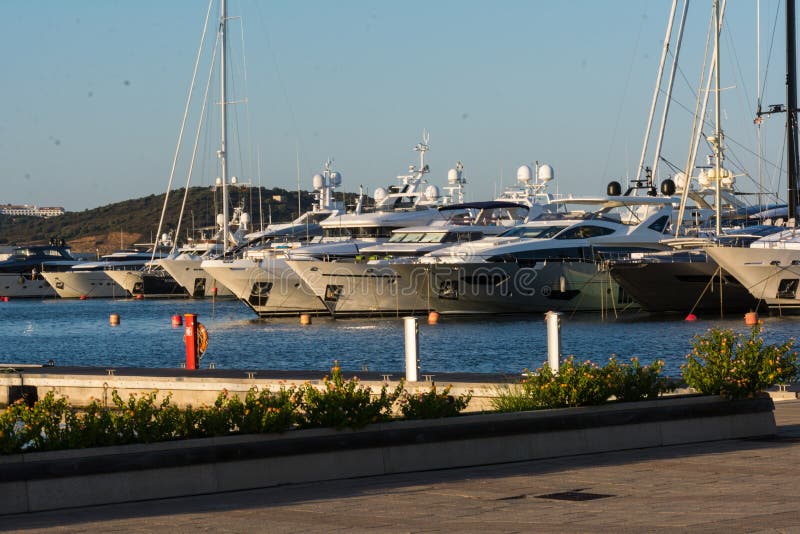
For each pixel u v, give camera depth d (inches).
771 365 703.7
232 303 4352.9
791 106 2669.8
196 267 4439.0
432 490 532.7
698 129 2664.9
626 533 414.6
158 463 531.5
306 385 600.7
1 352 2348.7
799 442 674.8
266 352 2112.5
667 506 471.2
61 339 2699.3
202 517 474.0
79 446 528.4
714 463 595.2
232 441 554.3
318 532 433.4
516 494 515.5
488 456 618.2
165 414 551.5
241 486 551.5
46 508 505.0
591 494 509.7
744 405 703.7
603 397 667.4
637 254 2544.3
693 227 3019.2
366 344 2207.2
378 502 502.0
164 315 3651.6
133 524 461.7
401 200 3636.8
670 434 677.3
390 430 592.4
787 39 2664.9
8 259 5659.5
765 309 2704.2
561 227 2770.7
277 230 3791.8
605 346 2052.2
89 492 515.5
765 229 2694.4
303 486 557.9
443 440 605.3
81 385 1211.9
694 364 713.6
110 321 3228.3
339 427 579.8
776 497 484.4
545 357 1883.6
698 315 2733.8
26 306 4623.5
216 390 1122.0
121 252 5556.1
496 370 1712.6
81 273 5147.6
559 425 639.1
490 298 2714.1
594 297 2805.1
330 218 3314.5
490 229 3021.7
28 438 518.0
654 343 2086.6
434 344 2127.2
